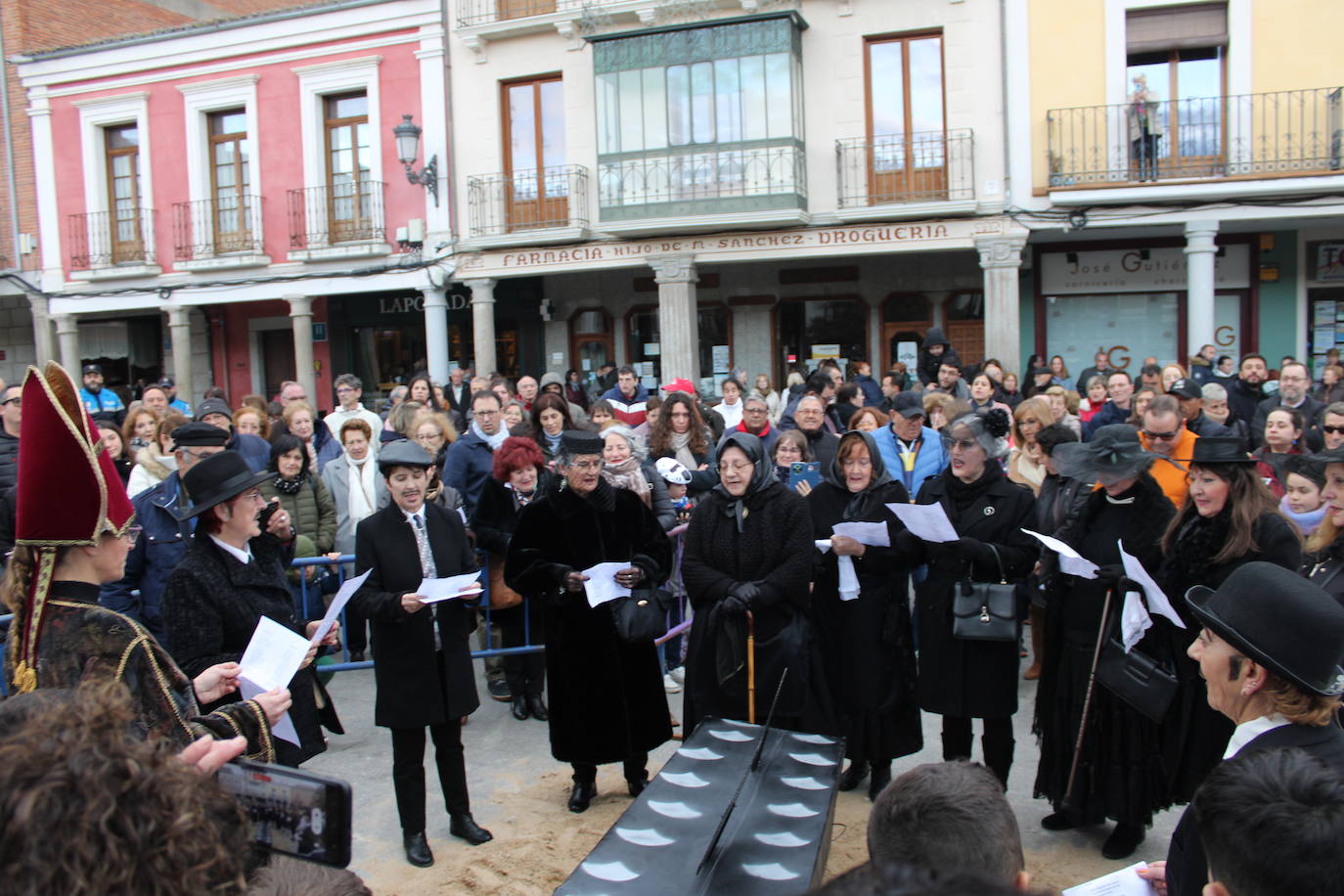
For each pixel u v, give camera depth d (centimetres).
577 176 1554
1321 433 694
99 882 112
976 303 1599
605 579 441
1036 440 531
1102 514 412
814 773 318
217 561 339
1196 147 1352
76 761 118
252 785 184
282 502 636
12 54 1866
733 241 1509
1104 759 395
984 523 432
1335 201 1296
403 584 424
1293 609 218
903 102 1442
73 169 1841
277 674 303
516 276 1656
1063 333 1552
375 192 1669
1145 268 1513
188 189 1778
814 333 1677
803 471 652
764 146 1448
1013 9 1377
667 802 296
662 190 1491
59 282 1870
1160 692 362
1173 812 452
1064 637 416
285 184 1720
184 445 500
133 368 1962
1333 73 1298
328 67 1672
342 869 179
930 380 1141
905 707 456
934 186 1429
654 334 1739
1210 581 363
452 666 424
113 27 2042
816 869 261
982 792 200
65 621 235
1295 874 155
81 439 233
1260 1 1310
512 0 1590
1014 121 1387
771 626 439
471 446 698
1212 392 745
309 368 1752
